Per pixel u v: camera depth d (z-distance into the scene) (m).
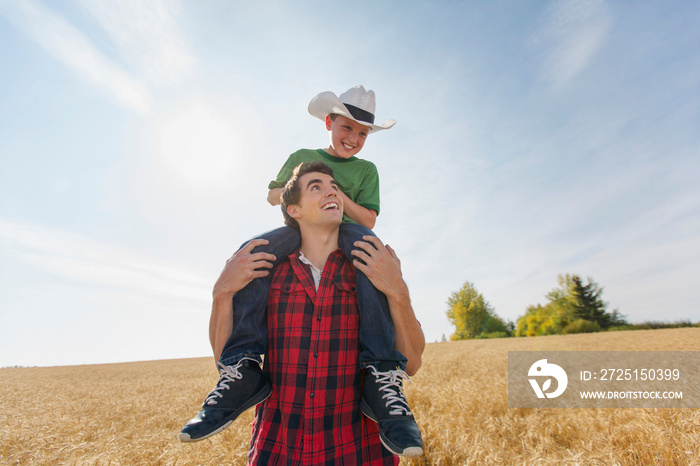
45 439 6.34
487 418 6.68
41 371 41.12
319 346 1.83
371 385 1.78
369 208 2.79
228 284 1.88
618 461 4.45
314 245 2.14
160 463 5.15
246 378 1.78
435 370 15.77
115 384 21.67
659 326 53.69
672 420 5.39
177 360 52.78
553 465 4.37
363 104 2.76
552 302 62.59
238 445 5.63
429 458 5.08
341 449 1.71
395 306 1.88
